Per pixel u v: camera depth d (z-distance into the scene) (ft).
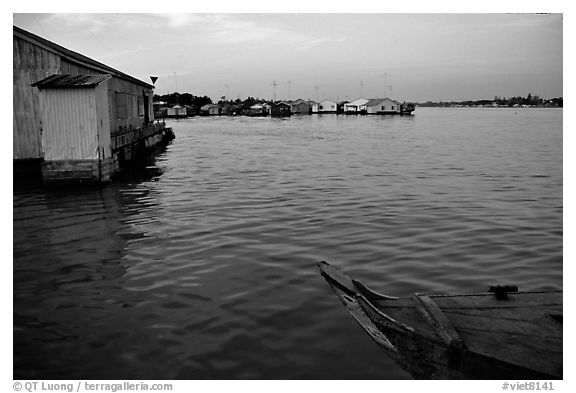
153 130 117.08
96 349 21.81
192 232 40.16
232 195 56.80
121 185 63.62
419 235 39.75
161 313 25.21
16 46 61.31
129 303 26.45
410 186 63.72
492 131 189.88
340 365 20.38
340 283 22.82
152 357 21.09
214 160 95.04
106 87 64.80
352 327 23.54
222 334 22.95
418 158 97.96
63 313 25.31
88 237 38.99
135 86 106.11
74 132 59.77
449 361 18.30
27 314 25.22
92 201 53.01
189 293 27.66
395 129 208.44
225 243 37.06
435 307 20.49
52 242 37.68
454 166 84.94
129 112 98.48
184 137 165.27
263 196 56.13
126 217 45.57
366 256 34.37
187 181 67.72
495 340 18.62
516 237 39.45
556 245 37.37
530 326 19.57
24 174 64.23
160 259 33.50
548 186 64.23
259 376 19.66
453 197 56.18
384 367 20.26
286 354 21.24
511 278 30.76
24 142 63.16
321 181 67.72
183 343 22.18
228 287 28.48
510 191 60.39
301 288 28.27
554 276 31.12
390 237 39.06
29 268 31.99
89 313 25.29
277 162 91.30
